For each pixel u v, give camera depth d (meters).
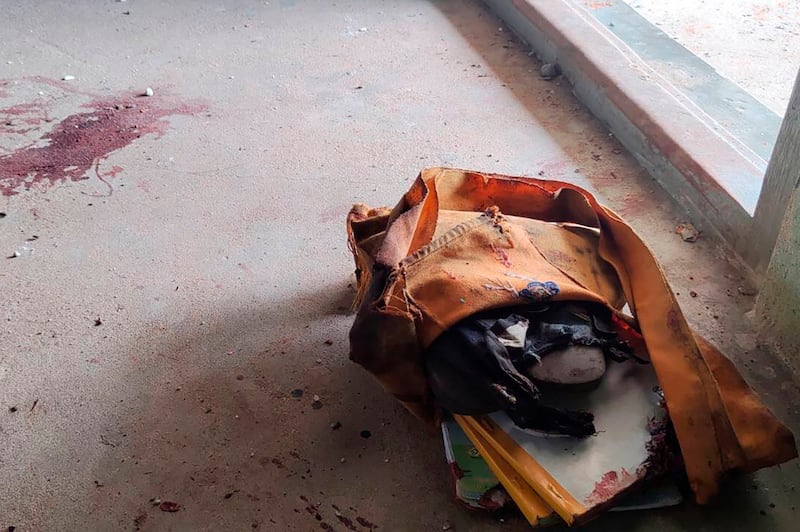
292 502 1.42
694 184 2.10
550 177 2.33
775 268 1.67
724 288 1.90
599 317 1.48
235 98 2.78
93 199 2.26
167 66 3.00
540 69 2.94
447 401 1.34
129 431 1.56
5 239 2.09
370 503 1.42
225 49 3.13
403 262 1.41
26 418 1.59
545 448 1.36
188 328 1.81
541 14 2.96
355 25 3.33
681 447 1.34
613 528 1.36
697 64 2.67
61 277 1.97
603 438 1.37
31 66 2.98
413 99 2.77
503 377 1.29
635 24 2.96
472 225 1.51
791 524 1.37
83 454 1.52
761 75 2.68
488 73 2.94
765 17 3.13
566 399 1.42
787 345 1.68
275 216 2.19
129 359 1.73
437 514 1.40
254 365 1.71
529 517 1.31
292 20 3.38
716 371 1.46
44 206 2.22
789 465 1.46
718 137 2.19
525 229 1.58
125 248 2.07
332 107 2.72
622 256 1.57
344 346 1.75
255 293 1.91
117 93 2.81
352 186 2.31
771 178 1.76
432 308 1.38
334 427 1.56
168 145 2.51
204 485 1.46
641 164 2.37
